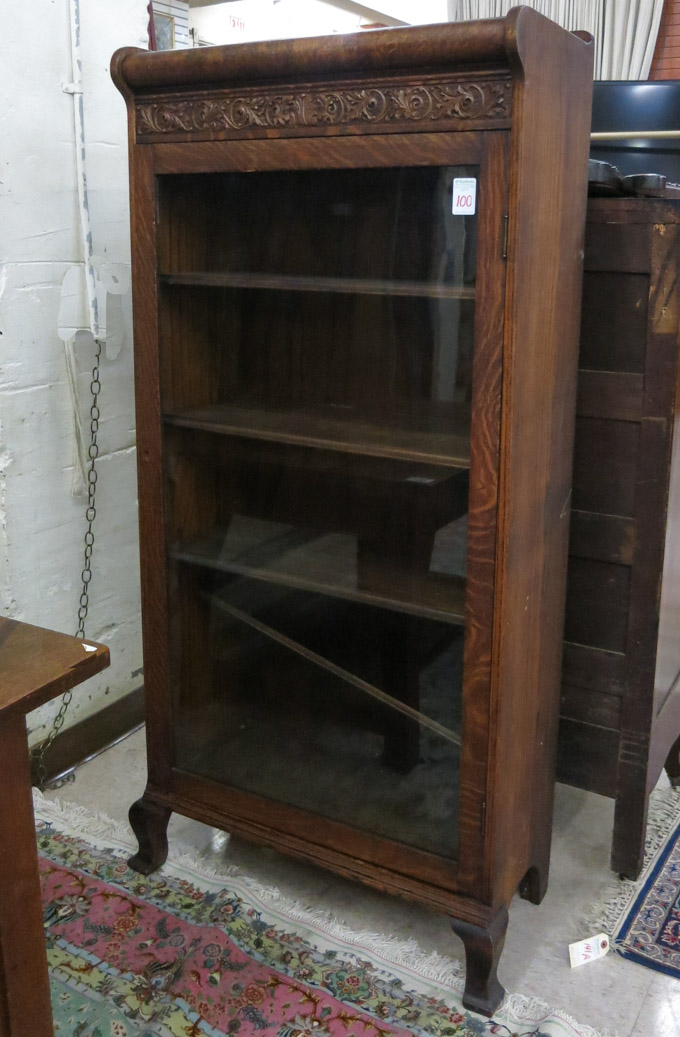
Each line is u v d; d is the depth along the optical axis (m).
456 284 1.32
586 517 1.66
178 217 1.55
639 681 1.68
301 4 6.28
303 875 1.79
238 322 1.66
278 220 1.52
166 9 2.46
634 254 1.52
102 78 1.96
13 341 1.86
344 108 1.29
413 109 1.24
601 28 5.44
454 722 1.44
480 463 1.30
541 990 1.51
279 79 1.33
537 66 1.18
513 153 1.18
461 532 1.37
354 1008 1.46
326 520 1.59
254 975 1.52
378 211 1.40
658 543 1.61
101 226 2.00
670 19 5.39
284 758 1.71
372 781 1.59
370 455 1.43
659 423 1.56
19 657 0.97
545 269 1.32
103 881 1.75
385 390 1.50
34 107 1.81
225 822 1.69
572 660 1.74
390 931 1.64
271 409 1.65
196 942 1.59
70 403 2.01
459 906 1.46
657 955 1.59
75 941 1.59
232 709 1.79
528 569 1.41
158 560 1.65
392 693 1.54
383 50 1.21
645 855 1.86
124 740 2.28
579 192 1.41
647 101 1.97
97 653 0.98
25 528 1.96
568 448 1.53
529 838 1.59
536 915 1.69
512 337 1.24
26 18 1.77
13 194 1.80
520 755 1.48
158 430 1.59
